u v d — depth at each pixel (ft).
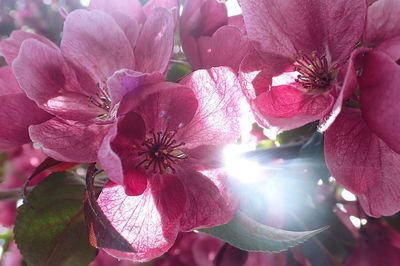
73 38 0.55
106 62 0.55
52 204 0.56
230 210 0.51
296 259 0.62
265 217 0.54
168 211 0.52
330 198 0.63
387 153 0.52
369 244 0.63
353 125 0.52
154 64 0.53
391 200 0.51
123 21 0.56
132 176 0.50
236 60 0.54
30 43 0.53
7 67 0.57
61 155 0.49
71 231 0.56
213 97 0.50
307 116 0.52
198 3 0.58
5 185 0.74
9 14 1.31
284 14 0.55
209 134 0.52
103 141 0.46
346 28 0.54
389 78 0.48
